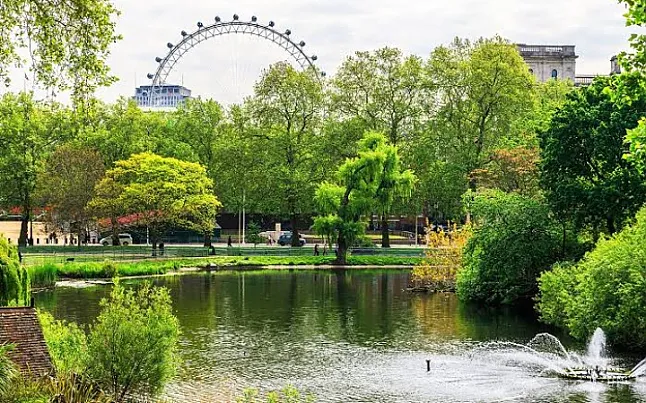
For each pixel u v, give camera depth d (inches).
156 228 3799.2
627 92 1061.8
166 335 1230.3
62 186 3654.0
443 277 2866.6
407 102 4215.1
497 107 4067.4
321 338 1966.0
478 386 1480.1
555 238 2395.4
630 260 1758.1
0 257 1622.8
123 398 1197.1
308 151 4254.4
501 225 2450.8
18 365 982.4
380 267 3757.4
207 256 3860.7
